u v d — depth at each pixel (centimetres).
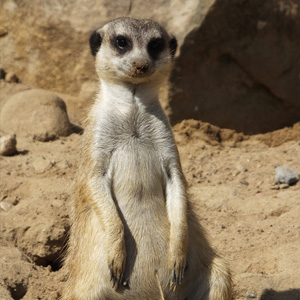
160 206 646
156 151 652
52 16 1184
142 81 647
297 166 1000
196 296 650
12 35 1245
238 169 993
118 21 686
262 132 1172
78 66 1180
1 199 870
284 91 1162
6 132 1054
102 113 649
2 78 1243
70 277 668
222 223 843
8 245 786
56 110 1080
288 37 1151
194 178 970
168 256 633
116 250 618
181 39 1094
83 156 653
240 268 760
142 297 646
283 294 705
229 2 1099
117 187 642
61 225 795
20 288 728
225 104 1147
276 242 793
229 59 1135
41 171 942
